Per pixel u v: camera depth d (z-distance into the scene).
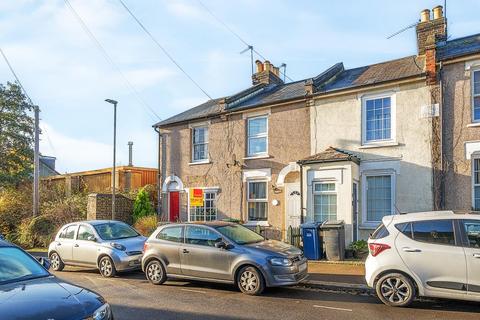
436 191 13.33
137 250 12.14
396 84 14.34
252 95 19.73
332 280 10.01
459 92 13.29
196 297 8.88
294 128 16.72
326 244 13.09
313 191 15.00
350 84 15.77
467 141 13.02
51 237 20.20
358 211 14.71
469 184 12.89
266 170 17.36
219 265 9.39
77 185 27.08
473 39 14.58
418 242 7.68
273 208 17.02
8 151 27.33
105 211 20.44
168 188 20.75
